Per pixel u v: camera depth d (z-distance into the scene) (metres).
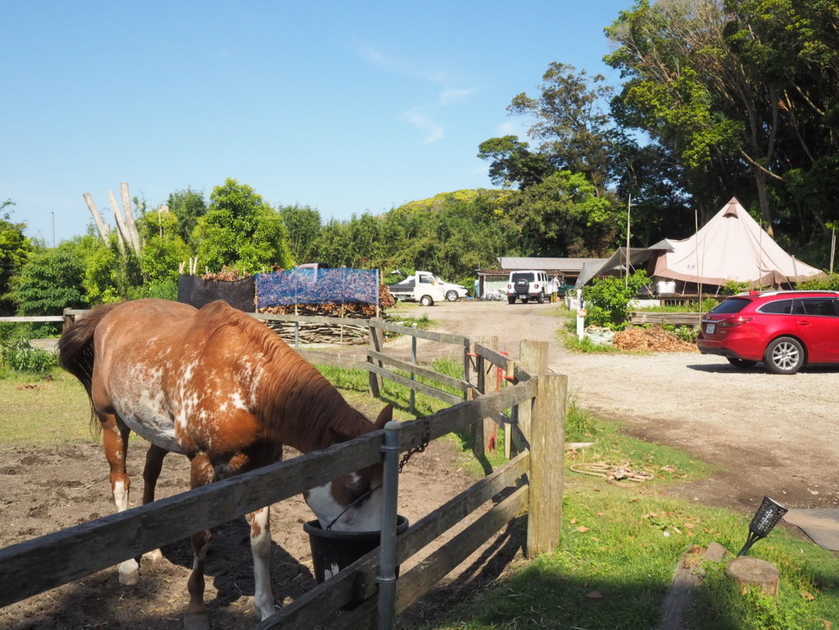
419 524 2.80
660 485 5.81
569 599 3.52
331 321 11.37
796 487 5.77
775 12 38.28
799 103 45.50
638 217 61.09
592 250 65.56
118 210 26.75
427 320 25.78
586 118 67.75
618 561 4.01
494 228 71.81
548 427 4.21
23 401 10.08
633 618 3.27
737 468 6.36
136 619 3.51
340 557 2.95
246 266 27.38
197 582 3.39
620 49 55.09
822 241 42.34
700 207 54.97
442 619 3.42
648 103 48.53
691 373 13.01
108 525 1.46
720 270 27.80
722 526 4.59
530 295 42.12
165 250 28.22
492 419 6.91
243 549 4.53
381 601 2.58
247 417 3.29
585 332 18.67
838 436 7.65
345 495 2.82
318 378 3.18
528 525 4.21
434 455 7.02
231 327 3.46
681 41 49.34
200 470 3.47
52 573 1.35
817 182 39.72
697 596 3.45
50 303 28.53
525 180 74.81
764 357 12.62
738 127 44.12
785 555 4.05
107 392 4.20
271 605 3.32
